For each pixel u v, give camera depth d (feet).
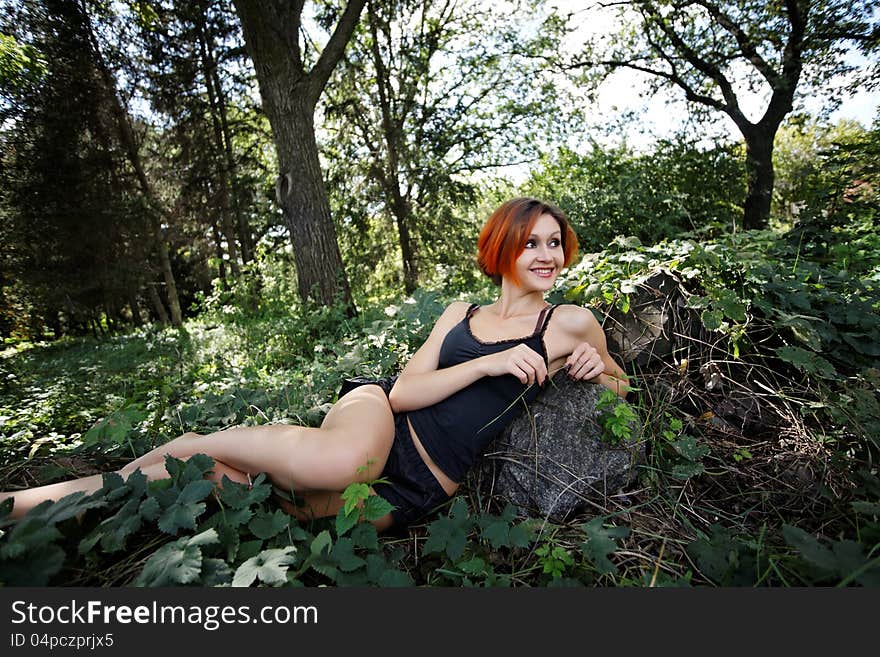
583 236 26.50
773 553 4.34
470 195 44.78
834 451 5.70
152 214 47.09
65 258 44.60
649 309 7.52
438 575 4.69
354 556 4.23
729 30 36.76
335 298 21.48
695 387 6.98
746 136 37.68
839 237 11.76
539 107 45.70
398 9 41.29
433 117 46.29
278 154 22.38
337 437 4.90
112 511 4.59
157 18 42.27
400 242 45.73
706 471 5.84
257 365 17.48
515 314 6.09
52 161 41.75
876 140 16.49
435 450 5.41
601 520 4.64
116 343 37.37
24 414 12.40
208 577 3.83
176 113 45.70
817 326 7.09
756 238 10.03
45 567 3.68
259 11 20.74
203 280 60.90
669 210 27.20
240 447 4.98
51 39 39.93
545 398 6.00
